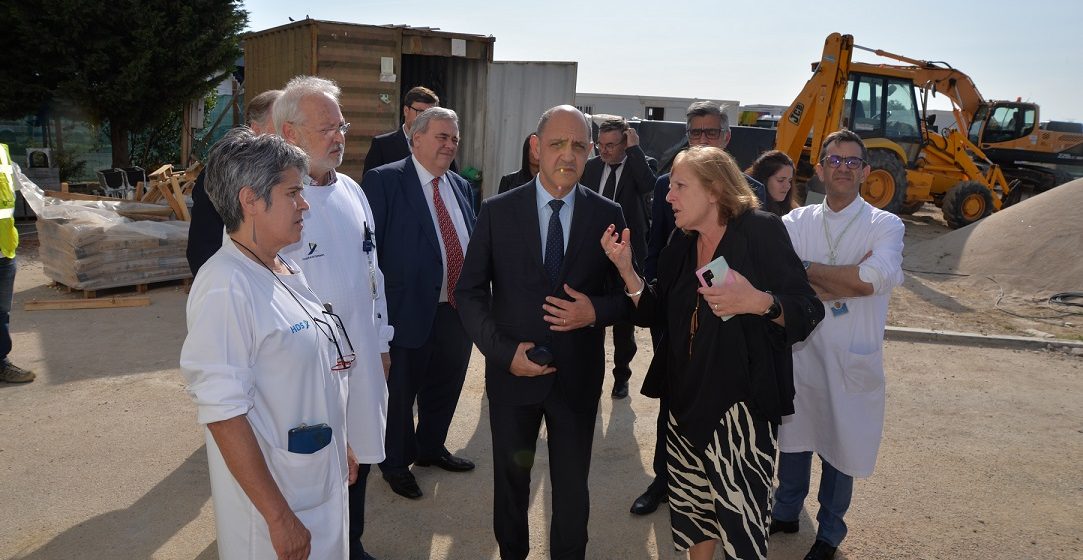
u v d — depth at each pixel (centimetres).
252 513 174
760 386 226
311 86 252
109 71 1255
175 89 1320
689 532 251
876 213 289
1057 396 517
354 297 259
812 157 1267
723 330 227
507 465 260
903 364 583
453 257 352
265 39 1007
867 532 331
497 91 1012
